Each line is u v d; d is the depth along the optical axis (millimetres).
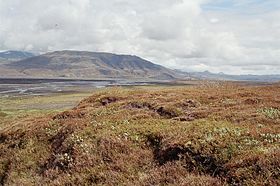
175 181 12023
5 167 19203
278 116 19625
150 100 27172
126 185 12648
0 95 150875
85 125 19922
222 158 12805
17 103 109875
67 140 17828
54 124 22734
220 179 11492
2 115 68438
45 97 132750
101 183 13195
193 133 15359
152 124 18828
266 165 11055
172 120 20172
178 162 13273
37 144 20484
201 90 35250
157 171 13086
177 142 14477
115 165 14352
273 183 10219
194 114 21422
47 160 17797
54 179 14727
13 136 22797
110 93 33625
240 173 11219
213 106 24438
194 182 11359
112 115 22250
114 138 16531
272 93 29641
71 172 14719
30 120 27219
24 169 17891
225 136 14586
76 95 140125
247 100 25312
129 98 30719
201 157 13305
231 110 21859
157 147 15805
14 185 15922
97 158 15148
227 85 45344
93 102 31578
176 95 30203
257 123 17984
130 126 18328
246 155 12320
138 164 14391
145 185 12297
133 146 16016
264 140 14047
